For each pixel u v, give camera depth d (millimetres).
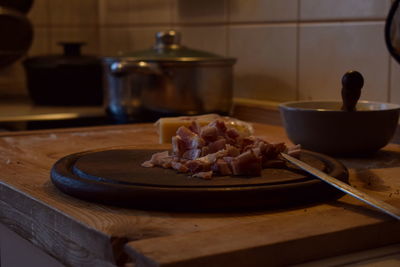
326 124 983
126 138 1224
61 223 692
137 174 777
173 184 715
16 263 891
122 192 701
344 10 1311
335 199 751
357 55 1289
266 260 572
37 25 2170
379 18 1233
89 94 1830
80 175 799
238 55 1629
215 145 831
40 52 2189
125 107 1450
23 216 793
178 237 588
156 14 1931
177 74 1388
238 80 1641
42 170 930
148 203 694
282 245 580
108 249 600
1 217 867
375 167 946
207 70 1407
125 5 2084
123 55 1489
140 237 600
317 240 603
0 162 993
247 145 854
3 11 1829
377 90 1254
